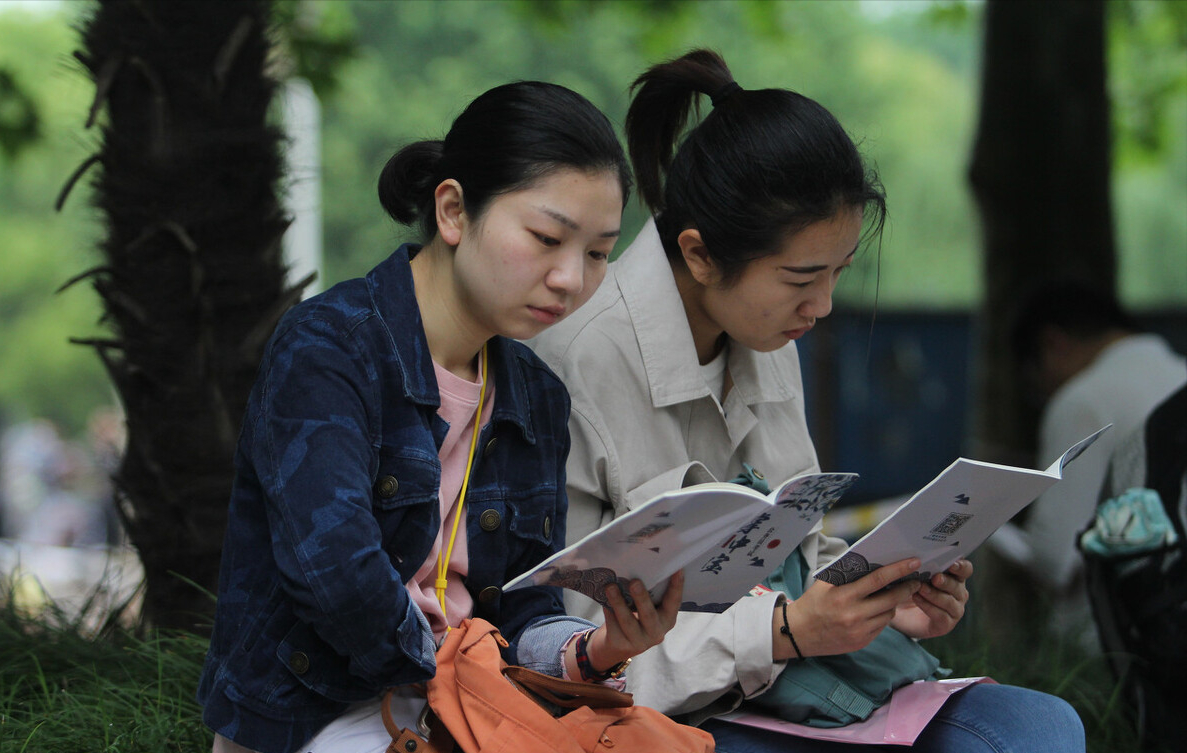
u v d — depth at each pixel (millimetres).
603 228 4211
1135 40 21969
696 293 5492
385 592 3924
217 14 6984
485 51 61219
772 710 5023
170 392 6969
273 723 4160
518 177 4121
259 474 4098
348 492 3980
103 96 6805
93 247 7355
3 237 65125
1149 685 6984
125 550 7637
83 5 7371
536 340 5410
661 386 5348
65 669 6734
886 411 18891
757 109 5020
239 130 7043
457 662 4164
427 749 4102
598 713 4328
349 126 56562
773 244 4926
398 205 4652
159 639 6680
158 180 6934
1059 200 14453
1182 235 75062
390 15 62156
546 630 4641
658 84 5523
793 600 5352
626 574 4062
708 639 4855
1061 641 8820
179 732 5809
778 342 5270
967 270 72312
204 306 6930
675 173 5312
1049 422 10023
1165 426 7012
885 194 5332
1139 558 6891
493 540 4605
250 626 4195
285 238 7473
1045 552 9812
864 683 4941
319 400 4102
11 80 17328
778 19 23016
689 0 20875
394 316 4371
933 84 77438
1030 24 14469
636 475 5344
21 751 5527
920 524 4363
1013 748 4836
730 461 5672
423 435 4352
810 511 4199
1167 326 19266
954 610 5000
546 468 4785
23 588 7898
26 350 65312
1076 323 10469
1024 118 14500
